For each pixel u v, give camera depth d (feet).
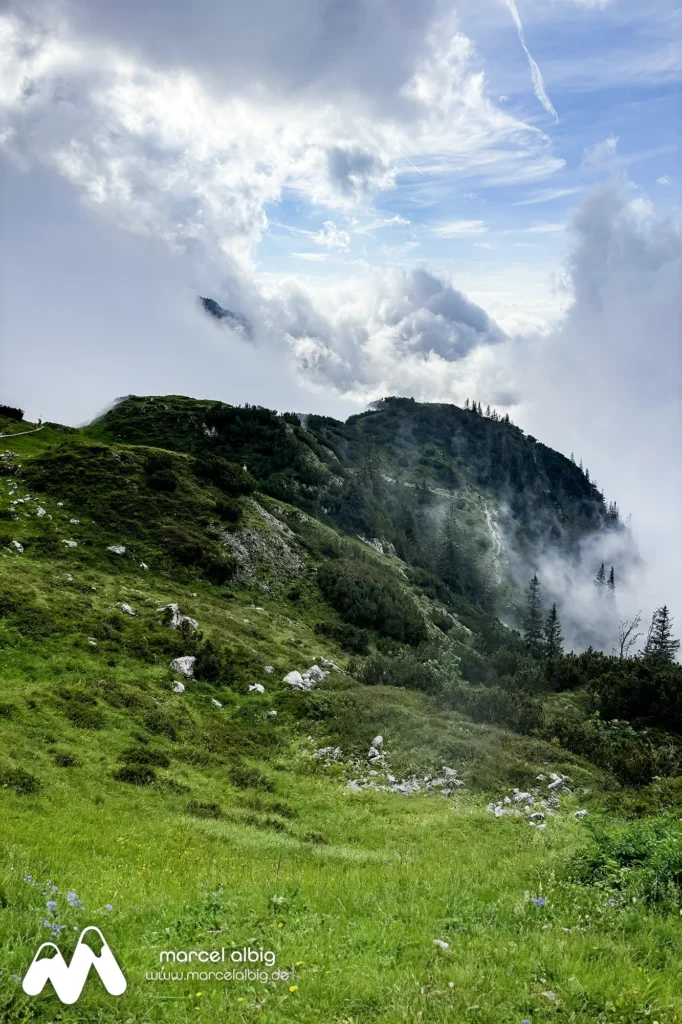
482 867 47.52
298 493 323.57
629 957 27.55
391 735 102.22
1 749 68.33
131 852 50.49
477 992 24.20
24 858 40.19
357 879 42.52
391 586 218.79
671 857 36.52
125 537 179.11
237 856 56.54
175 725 92.63
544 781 87.51
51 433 303.89
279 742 100.89
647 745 109.29
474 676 166.40
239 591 180.75
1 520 165.17
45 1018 21.63
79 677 95.50
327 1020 22.67
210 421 364.99
